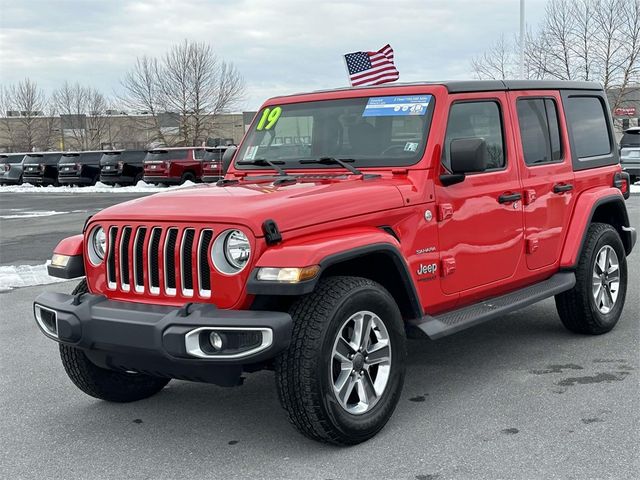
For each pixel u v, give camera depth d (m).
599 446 3.97
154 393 5.09
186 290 3.99
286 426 4.45
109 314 3.98
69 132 74.31
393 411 4.36
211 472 3.84
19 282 9.65
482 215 5.03
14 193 32.81
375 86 5.18
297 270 3.69
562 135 5.98
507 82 5.49
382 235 4.20
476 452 3.95
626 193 6.78
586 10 37.72
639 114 45.38
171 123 57.88
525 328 6.55
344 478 3.70
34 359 6.07
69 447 4.25
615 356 5.62
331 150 5.08
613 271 6.32
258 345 3.68
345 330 4.09
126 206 4.37
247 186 4.63
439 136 4.76
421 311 4.53
